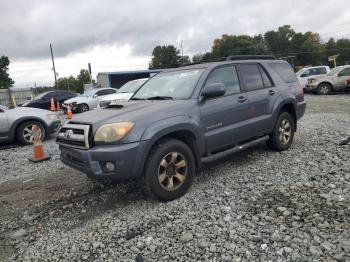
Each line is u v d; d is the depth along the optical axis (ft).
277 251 9.89
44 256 10.89
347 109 39.55
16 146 31.14
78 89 278.67
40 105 69.72
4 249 11.67
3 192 17.69
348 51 331.16
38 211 14.67
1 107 31.07
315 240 10.22
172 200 14.11
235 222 11.76
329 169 16.29
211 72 16.62
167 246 10.71
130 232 11.78
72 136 14.06
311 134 24.89
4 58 221.25
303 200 13.03
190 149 15.03
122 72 122.72
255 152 20.61
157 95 16.96
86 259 10.47
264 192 14.16
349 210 11.94
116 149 12.70
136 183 16.70
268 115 18.90
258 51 301.84
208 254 10.07
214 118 15.76
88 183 17.66
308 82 65.77
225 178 16.33
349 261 9.15
